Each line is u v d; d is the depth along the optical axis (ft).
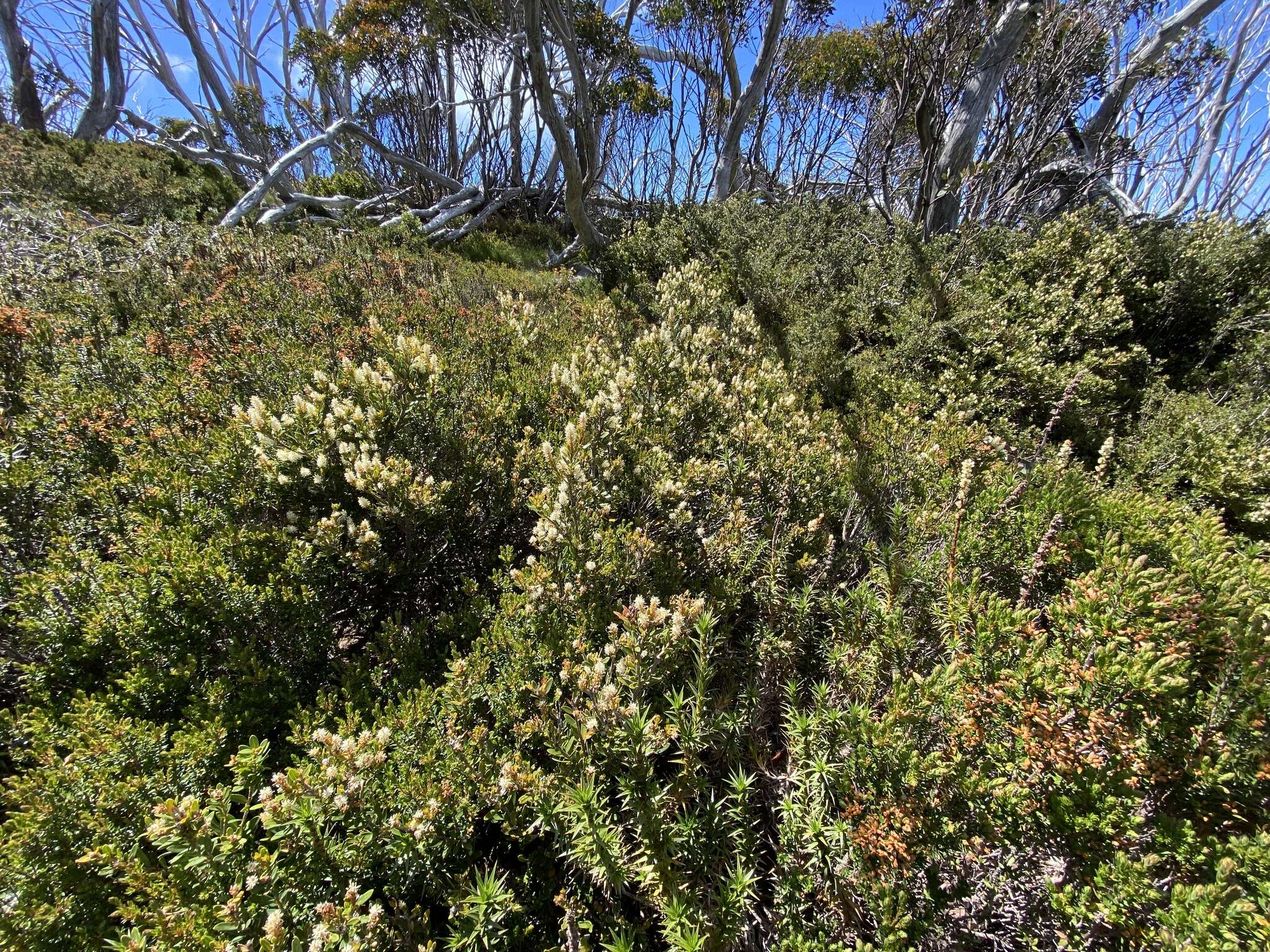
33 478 7.44
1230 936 3.11
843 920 4.57
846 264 22.06
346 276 16.12
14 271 13.42
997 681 4.84
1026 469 10.84
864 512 9.15
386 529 7.75
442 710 5.36
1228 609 4.54
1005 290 18.10
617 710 4.86
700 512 9.02
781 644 6.25
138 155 31.42
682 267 22.44
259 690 5.75
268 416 7.84
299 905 4.08
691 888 4.60
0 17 36.01
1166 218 21.53
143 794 4.51
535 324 15.11
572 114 41.98
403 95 46.42
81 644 5.77
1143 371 16.72
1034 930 4.22
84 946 4.00
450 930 4.37
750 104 37.14
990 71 22.97
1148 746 4.16
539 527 7.07
